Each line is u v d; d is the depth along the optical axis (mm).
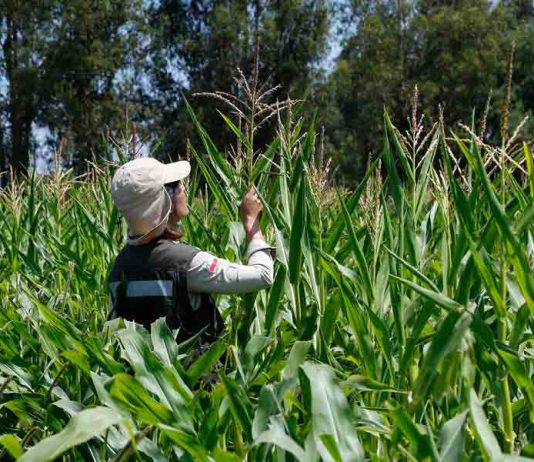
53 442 2363
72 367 3740
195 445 2641
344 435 2471
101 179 6113
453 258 3365
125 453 2539
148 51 52781
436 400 2600
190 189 5203
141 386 2744
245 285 3854
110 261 5387
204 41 50438
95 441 3244
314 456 2424
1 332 4188
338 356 4289
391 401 2723
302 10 49781
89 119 50250
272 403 2783
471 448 2887
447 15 48750
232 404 2830
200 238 5227
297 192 3998
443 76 47719
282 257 3748
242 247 4168
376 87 49156
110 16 52125
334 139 50719
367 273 3467
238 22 49031
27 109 49938
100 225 5965
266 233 4340
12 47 51219
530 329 3395
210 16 49844
